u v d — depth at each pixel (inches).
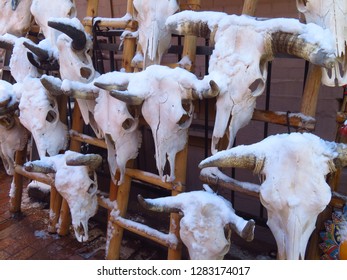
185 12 49.0
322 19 42.0
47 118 67.1
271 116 48.3
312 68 45.2
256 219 65.4
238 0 74.5
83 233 65.6
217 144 49.9
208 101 59.8
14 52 73.2
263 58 44.9
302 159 40.4
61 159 63.7
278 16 69.7
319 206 40.9
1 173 108.9
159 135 52.0
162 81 49.9
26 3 76.5
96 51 76.7
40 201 91.5
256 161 42.7
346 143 47.6
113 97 52.9
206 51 57.5
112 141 60.3
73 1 68.2
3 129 75.3
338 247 47.4
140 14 56.2
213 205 48.1
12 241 75.4
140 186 80.4
